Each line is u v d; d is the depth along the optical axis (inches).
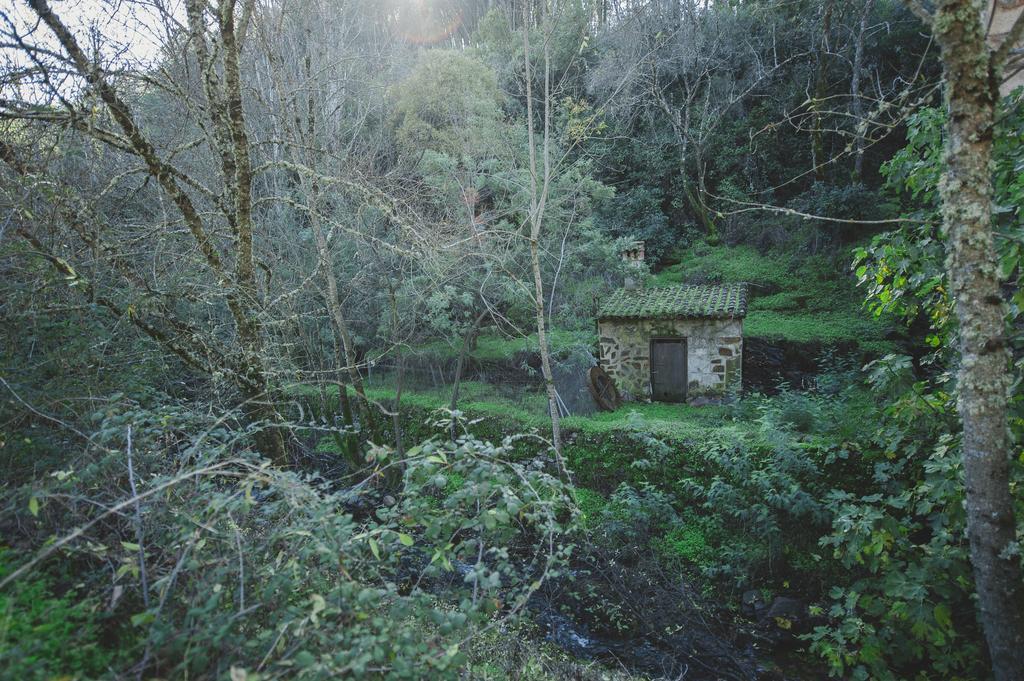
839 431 265.0
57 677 58.6
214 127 177.3
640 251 516.1
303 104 341.7
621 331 454.9
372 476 99.3
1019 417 136.5
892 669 181.0
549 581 235.5
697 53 657.0
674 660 203.5
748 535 254.7
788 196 665.6
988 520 117.5
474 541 102.0
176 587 82.4
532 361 508.1
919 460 189.6
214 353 173.0
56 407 125.5
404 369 494.9
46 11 126.3
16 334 125.0
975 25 104.3
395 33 613.3
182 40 196.9
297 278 335.9
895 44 630.5
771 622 222.7
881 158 634.8
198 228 161.0
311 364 325.7
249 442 160.6
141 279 153.9
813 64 660.7
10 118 135.7
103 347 143.9
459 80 445.1
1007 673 118.2
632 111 700.0
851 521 180.2
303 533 80.9
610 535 265.3
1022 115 148.0
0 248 125.6
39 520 94.4
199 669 63.7
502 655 127.1
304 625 72.3
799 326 492.1
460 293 406.9
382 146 421.4
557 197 436.5
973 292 113.3
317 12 338.3
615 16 626.5
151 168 150.9
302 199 348.2
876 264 178.2
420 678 76.1
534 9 317.4
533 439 332.2
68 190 139.3
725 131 713.0
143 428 115.4
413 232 187.5
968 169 109.9
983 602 120.7
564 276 475.8
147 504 92.2
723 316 422.0
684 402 442.9
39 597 74.0
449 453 102.7
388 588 85.8
